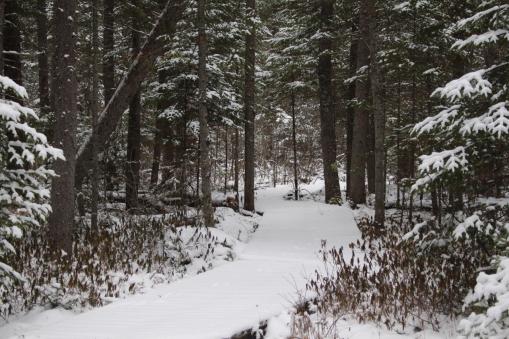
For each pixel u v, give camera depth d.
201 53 12.49
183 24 15.45
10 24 12.94
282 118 27.80
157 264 9.85
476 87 6.01
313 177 35.03
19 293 7.24
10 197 5.54
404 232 13.04
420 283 7.22
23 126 5.49
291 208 18.67
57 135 9.34
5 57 12.92
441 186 6.75
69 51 9.44
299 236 13.88
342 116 24.88
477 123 5.99
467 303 5.18
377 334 6.32
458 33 12.57
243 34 16.64
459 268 7.46
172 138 17.38
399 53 14.88
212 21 15.52
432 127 6.67
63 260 8.35
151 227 11.92
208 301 7.14
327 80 19.67
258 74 21.75
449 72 14.76
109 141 15.67
